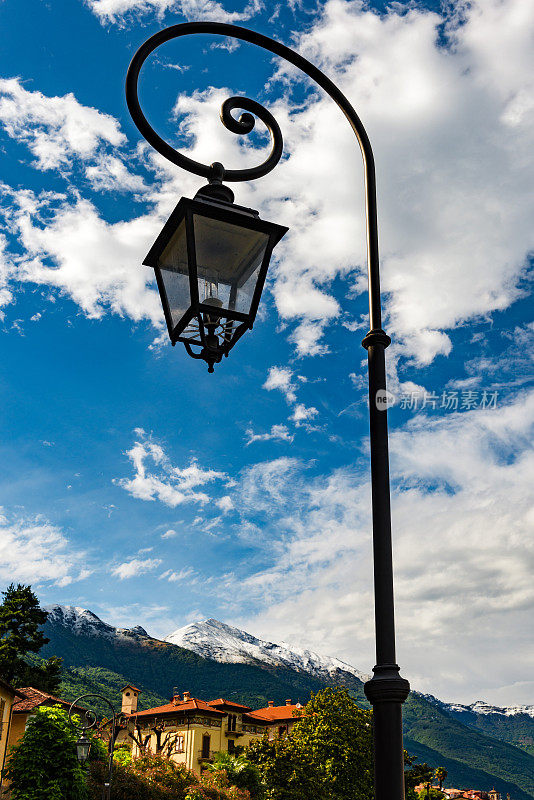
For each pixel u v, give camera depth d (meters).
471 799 138.12
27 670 69.19
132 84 4.27
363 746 49.75
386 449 3.89
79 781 32.06
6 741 38.47
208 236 4.19
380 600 3.56
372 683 3.40
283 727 74.94
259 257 4.28
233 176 4.46
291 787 48.19
